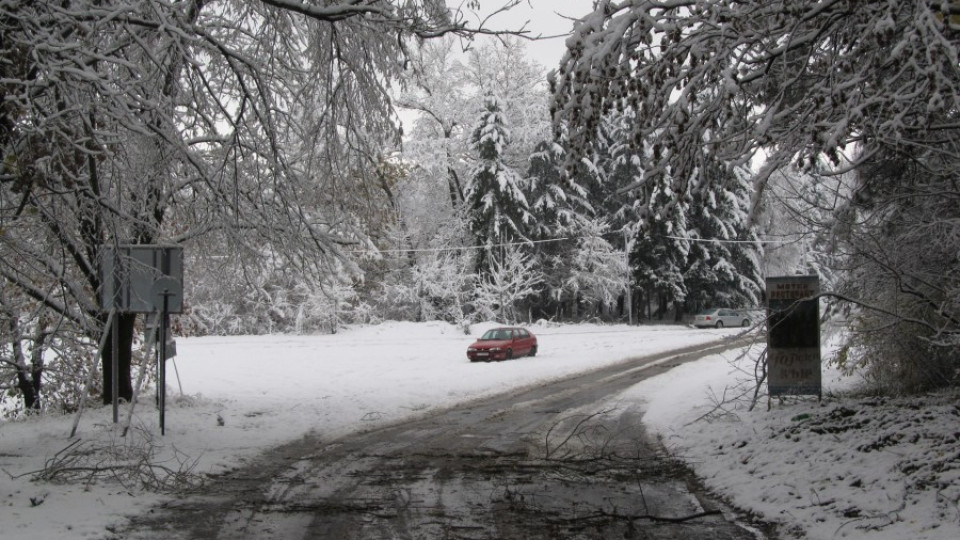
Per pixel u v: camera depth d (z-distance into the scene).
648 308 62.00
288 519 7.56
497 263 48.66
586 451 11.51
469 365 26.86
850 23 6.89
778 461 9.38
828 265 12.46
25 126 7.99
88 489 8.66
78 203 10.84
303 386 20.22
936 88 5.55
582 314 61.84
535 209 52.41
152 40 11.44
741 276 53.84
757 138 6.91
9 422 14.04
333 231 14.62
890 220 10.46
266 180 12.98
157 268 12.20
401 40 12.16
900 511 6.74
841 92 6.55
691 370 24.36
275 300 43.47
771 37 7.27
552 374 24.44
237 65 11.27
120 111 9.12
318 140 13.66
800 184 11.46
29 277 12.22
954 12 6.12
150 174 11.98
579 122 7.19
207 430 13.03
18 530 6.81
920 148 8.62
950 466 7.52
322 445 12.17
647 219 7.92
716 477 9.32
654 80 7.25
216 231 14.41
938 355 12.58
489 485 9.18
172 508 8.03
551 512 7.82
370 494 8.70
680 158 7.44
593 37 7.03
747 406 14.13
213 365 26.14
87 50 8.44
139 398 16.05
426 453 11.43
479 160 50.03
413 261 50.25
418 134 50.97
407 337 42.19
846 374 15.15
